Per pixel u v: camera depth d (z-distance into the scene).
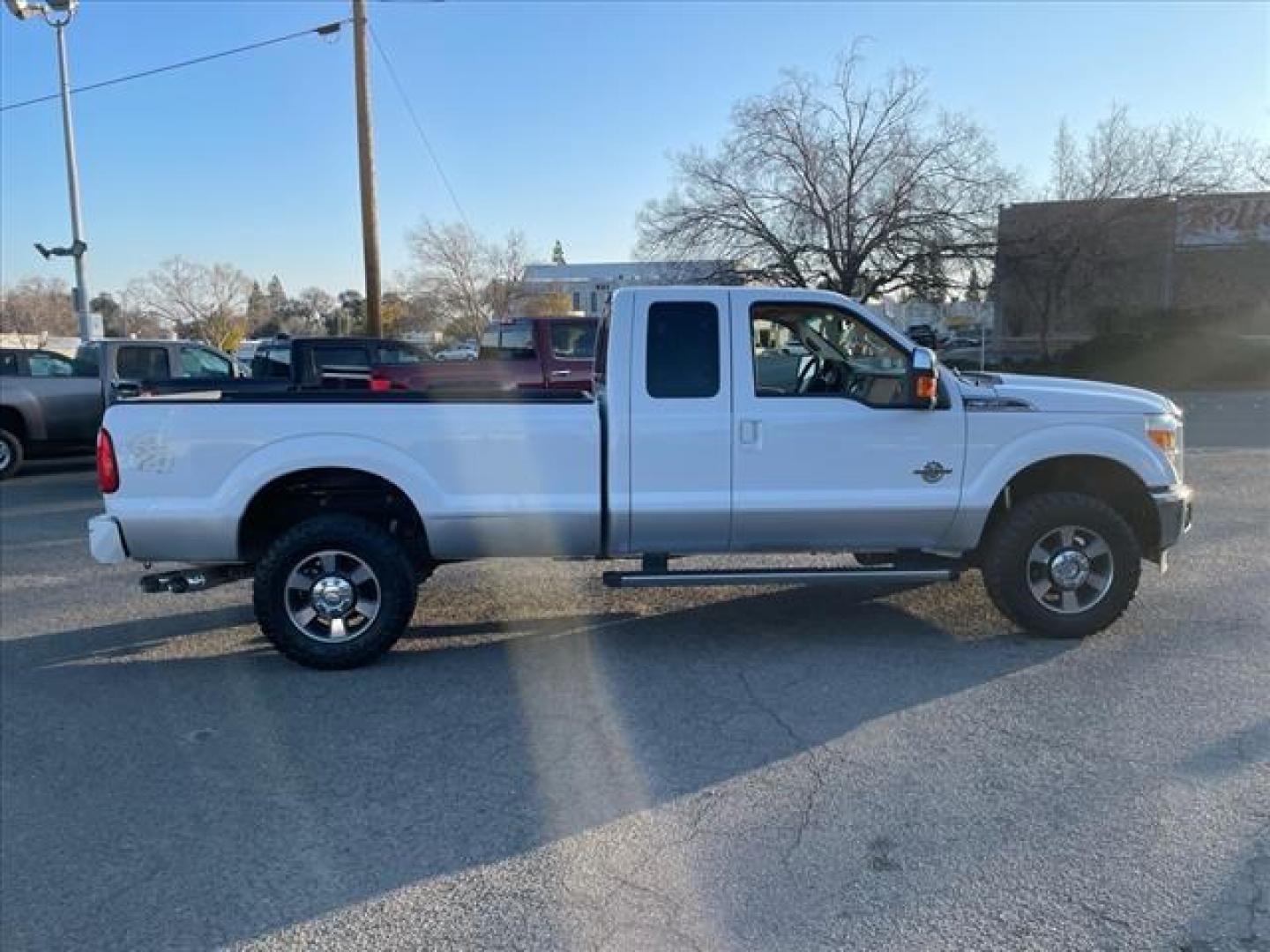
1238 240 36.31
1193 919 2.93
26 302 78.62
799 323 5.68
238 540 5.34
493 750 4.30
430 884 3.24
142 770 4.18
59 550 8.84
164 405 5.25
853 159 28.39
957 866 3.24
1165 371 29.69
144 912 3.12
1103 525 5.51
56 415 13.57
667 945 2.87
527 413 5.37
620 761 4.15
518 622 6.29
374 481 5.57
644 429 5.39
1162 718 4.45
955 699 4.75
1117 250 32.31
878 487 5.51
